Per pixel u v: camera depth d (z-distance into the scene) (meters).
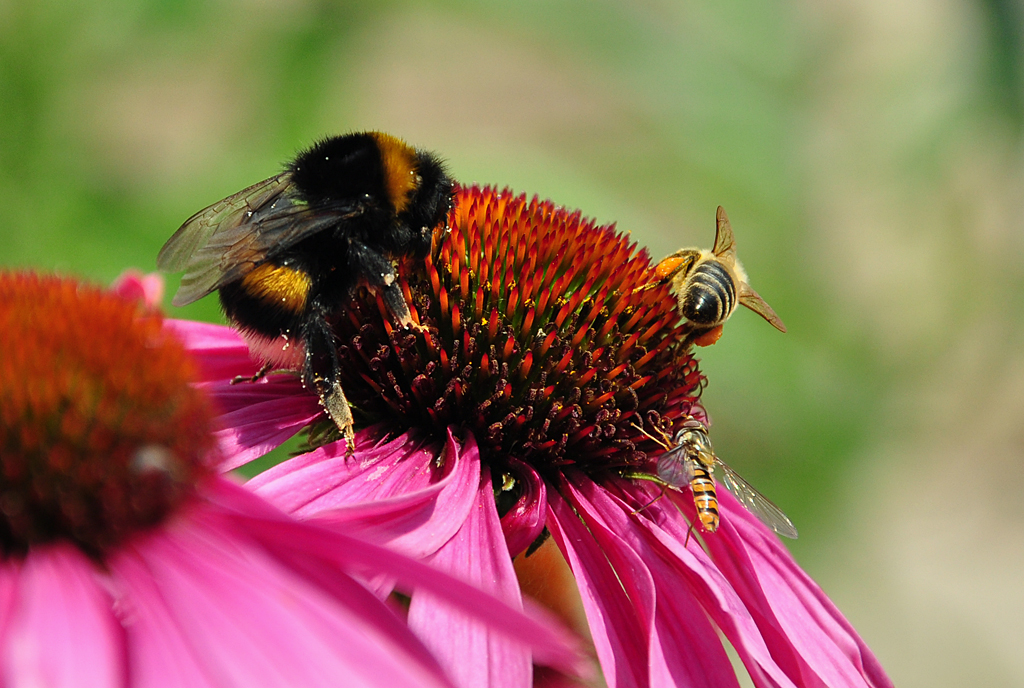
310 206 0.28
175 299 0.28
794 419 0.41
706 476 0.29
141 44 0.36
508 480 0.28
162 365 0.26
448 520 0.28
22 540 0.25
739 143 0.41
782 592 0.29
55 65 0.34
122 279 0.29
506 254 0.29
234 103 0.40
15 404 0.25
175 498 0.26
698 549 0.29
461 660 0.27
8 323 0.26
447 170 0.29
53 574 0.25
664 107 0.41
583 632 0.28
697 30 0.41
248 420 0.29
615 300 0.29
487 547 0.28
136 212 0.35
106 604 0.25
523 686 0.27
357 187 0.28
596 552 0.28
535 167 0.37
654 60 0.40
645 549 0.28
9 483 0.25
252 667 0.25
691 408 0.30
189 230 0.29
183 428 0.26
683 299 0.30
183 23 0.35
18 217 0.34
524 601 0.28
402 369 0.29
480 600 0.25
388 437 0.29
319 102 0.36
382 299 0.28
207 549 0.26
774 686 0.28
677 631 0.28
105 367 0.26
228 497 0.26
